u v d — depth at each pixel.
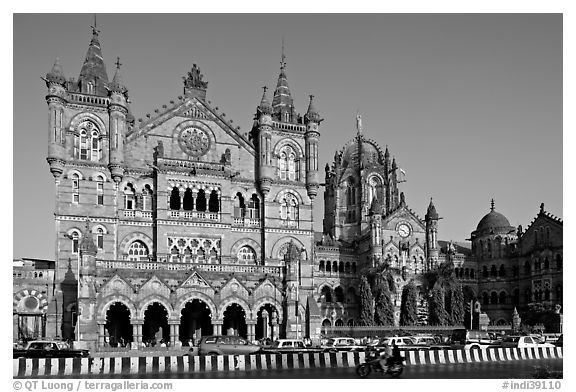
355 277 111.19
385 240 113.25
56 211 76.06
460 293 106.31
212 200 84.19
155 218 80.31
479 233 125.31
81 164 78.06
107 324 74.06
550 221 114.12
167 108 84.31
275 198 87.25
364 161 128.75
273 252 85.75
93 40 83.69
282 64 96.12
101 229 77.69
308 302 78.12
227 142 87.12
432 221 116.69
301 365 48.50
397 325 101.50
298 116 92.88
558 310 103.94
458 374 43.59
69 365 44.94
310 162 90.12
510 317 118.44
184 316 76.94
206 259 81.56
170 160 82.19
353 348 59.44
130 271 70.00
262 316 77.88
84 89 80.56
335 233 126.75
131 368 45.88
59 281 74.56
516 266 120.00
